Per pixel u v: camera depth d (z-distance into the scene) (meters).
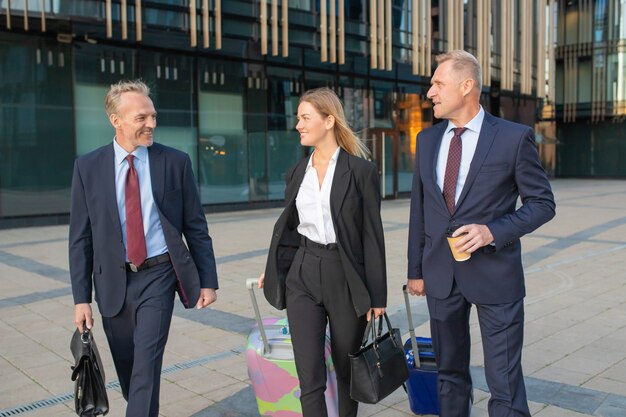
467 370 2.79
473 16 20.58
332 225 2.65
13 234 11.38
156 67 14.17
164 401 3.62
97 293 2.73
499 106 23.53
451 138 2.64
